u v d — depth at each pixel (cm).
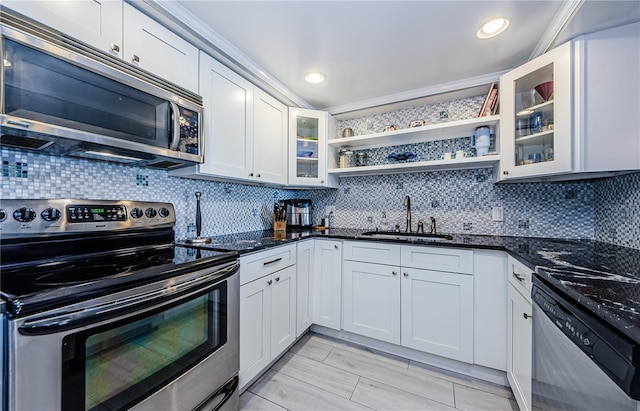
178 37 142
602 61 132
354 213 271
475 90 214
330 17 139
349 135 259
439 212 233
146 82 122
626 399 56
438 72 195
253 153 195
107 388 84
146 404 94
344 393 155
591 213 184
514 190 207
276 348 176
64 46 96
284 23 144
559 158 142
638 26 127
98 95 105
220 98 167
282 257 183
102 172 137
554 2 126
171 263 110
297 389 158
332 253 216
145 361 95
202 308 118
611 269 103
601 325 66
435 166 217
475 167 218
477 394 155
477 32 151
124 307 86
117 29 115
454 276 172
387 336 192
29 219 103
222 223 210
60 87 94
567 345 84
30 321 68
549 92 153
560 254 134
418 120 245
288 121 237
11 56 83
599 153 132
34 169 115
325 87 220
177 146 132
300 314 205
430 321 179
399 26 146
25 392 68
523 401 127
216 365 125
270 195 269
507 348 156
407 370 177
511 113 173
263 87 209
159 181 164
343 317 210
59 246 111
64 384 73
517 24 143
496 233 212
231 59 172
